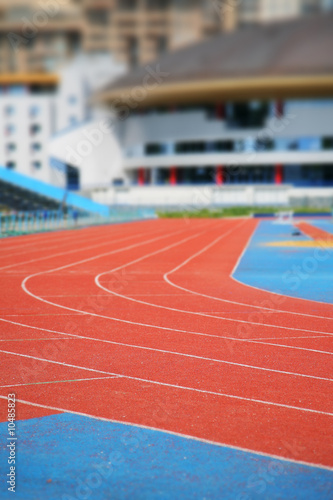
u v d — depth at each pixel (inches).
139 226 1414.9
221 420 174.2
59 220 1445.6
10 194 1598.2
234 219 1824.6
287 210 2037.4
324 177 2438.5
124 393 198.8
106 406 186.1
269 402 190.1
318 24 2581.2
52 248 796.6
